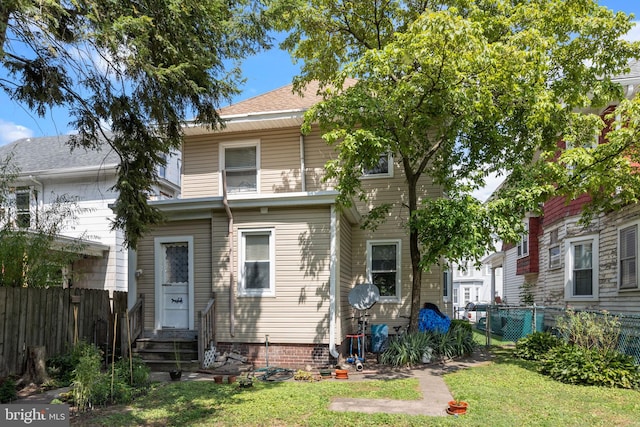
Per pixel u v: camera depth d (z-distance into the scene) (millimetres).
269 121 12117
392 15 10203
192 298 10266
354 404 6266
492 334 16078
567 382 7617
